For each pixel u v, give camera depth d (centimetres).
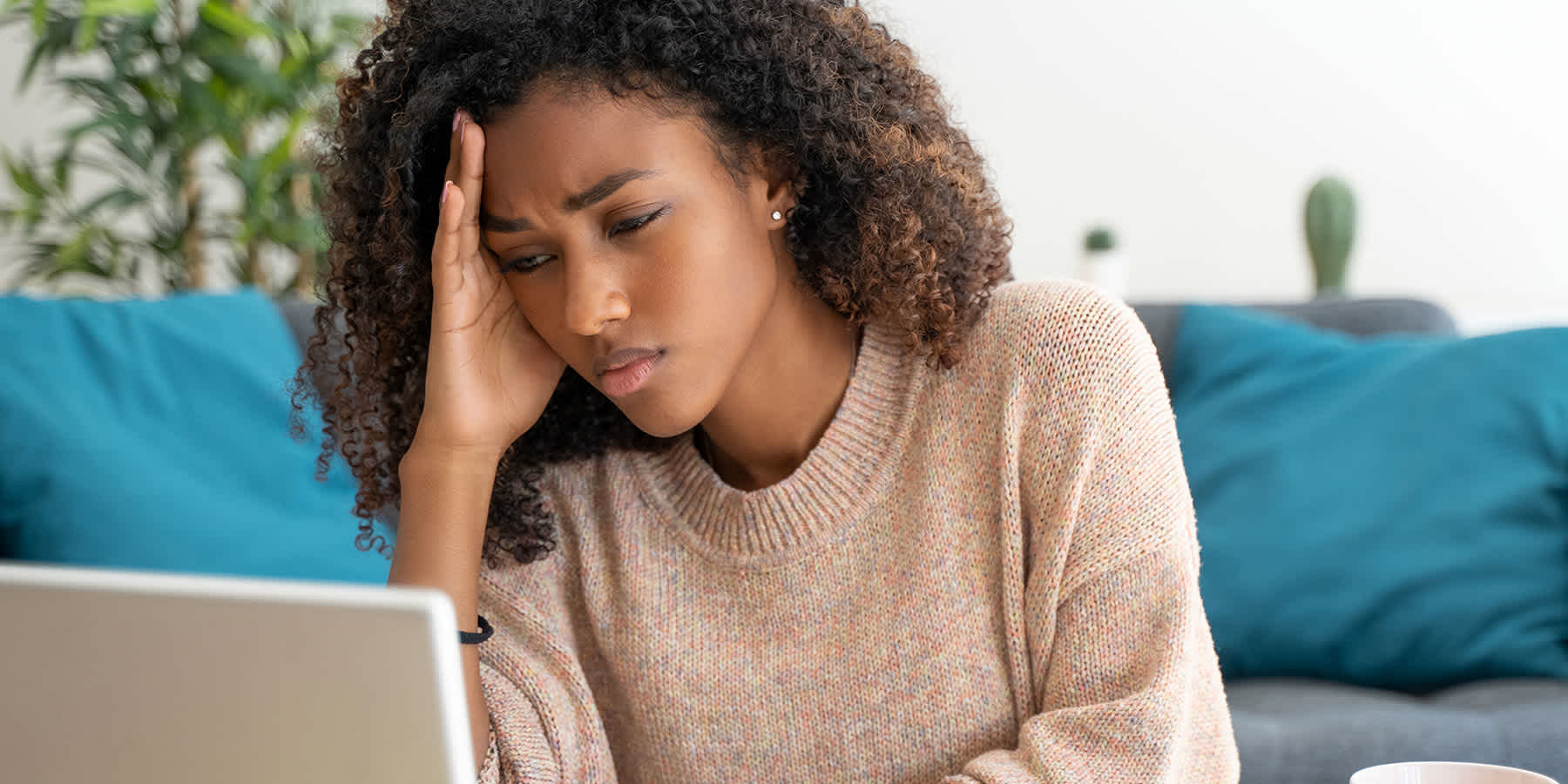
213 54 267
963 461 101
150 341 172
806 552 103
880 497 103
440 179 97
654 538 108
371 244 100
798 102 93
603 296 87
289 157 273
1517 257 303
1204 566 176
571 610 112
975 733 102
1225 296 318
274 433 174
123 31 261
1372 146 308
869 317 102
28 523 156
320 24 294
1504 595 162
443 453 99
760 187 94
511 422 101
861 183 96
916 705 103
